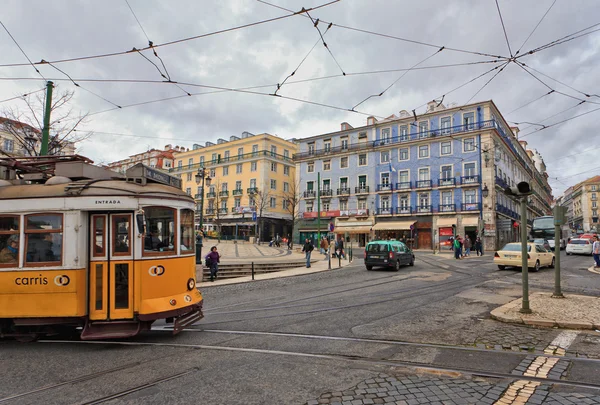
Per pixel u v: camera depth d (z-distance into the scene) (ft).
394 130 145.59
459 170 128.57
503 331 20.22
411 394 12.44
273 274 53.62
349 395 12.43
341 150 156.76
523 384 13.15
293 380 13.82
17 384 14.05
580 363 15.17
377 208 146.20
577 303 25.66
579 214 346.13
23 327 19.57
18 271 18.97
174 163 222.28
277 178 184.65
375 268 61.67
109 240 19.31
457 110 130.52
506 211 137.18
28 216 19.34
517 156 157.38
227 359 16.38
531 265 51.11
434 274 50.44
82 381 14.21
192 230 22.31
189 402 12.14
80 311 18.66
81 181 20.29
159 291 19.52
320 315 25.57
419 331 20.68
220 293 37.68
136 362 16.29
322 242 85.87
